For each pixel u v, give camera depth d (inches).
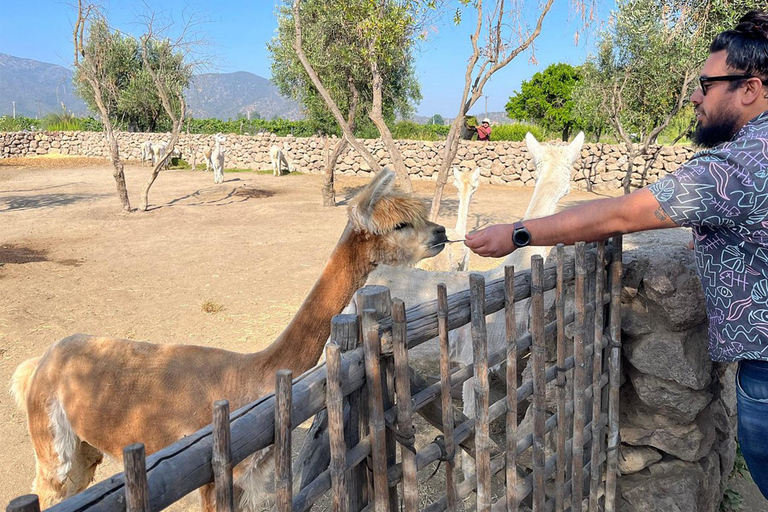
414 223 105.9
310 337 105.7
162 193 793.6
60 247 452.4
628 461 124.1
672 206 66.7
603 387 117.6
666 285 108.4
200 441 53.6
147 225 560.4
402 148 951.0
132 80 1248.8
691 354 111.5
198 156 1222.9
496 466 94.0
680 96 534.9
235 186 869.8
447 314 77.9
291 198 757.9
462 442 91.5
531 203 155.6
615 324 113.0
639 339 115.9
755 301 68.6
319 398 65.7
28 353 238.8
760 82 69.4
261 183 912.3
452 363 158.2
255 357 107.5
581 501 109.7
